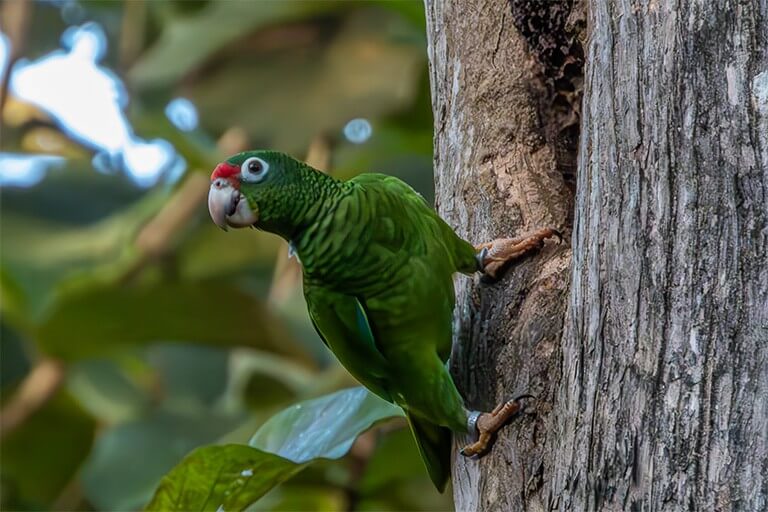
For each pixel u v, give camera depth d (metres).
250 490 7.01
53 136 16.64
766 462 4.42
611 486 4.80
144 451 12.76
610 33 5.11
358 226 6.03
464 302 6.30
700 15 4.78
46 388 13.27
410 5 9.27
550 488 5.21
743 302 4.56
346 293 6.16
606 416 4.86
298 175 6.20
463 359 6.11
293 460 6.88
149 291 11.48
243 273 16.17
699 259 4.68
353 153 13.43
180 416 13.21
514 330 5.78
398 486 11.83
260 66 14.17
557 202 6.26
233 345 12.41
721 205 4.66
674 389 4.64
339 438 7.01
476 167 6.51
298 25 14.20
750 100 4.67
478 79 6.61
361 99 13.34
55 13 18.16
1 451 14.56
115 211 16.00
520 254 6.06
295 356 12.42
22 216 15.16
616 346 4.88
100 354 12.77
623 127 5.00
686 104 4.79
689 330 4.65
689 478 4.55
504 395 5.70
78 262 14.27
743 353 4.53
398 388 6.27
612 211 4.99
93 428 14.74
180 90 14.23
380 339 6.16
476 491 5.74
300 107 13.66
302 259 6.23
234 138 13.81
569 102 6.42
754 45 4.69
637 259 4.85
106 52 17.94
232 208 6.20
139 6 16.33
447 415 5.92
